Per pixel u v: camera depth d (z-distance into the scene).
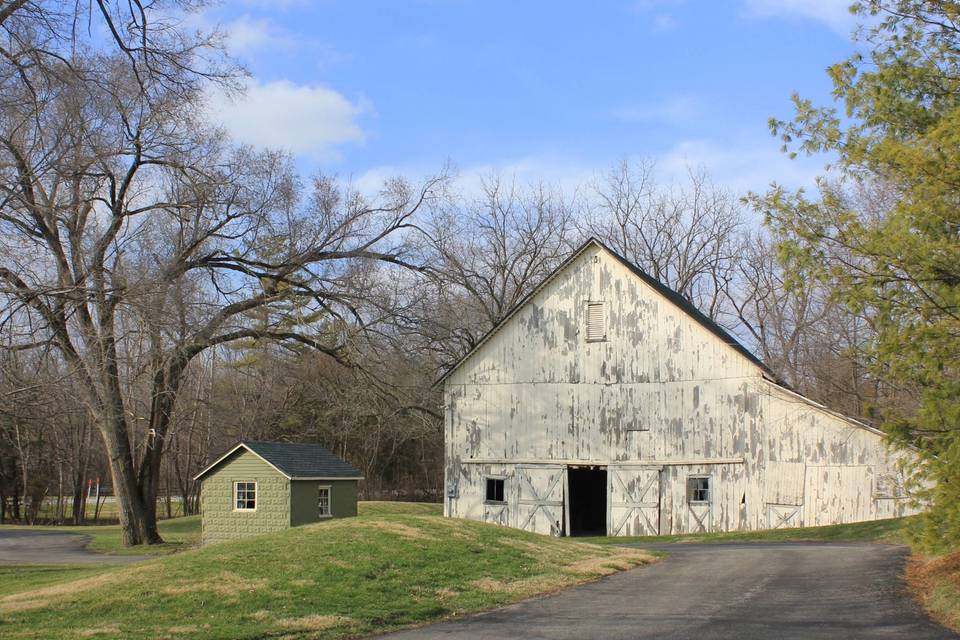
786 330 56.72
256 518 31.55
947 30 13.24
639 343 34.12
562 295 35.47
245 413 58.19
